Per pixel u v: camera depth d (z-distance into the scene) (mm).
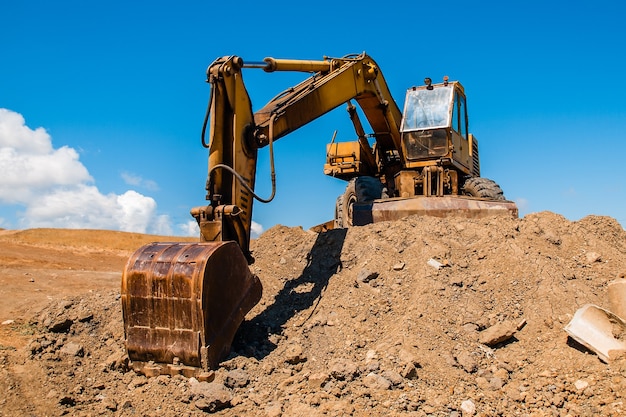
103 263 18828
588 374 6926
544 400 6645
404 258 9750
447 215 11336
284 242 11320
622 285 8258
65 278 13523
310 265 10383
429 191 12078
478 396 6777
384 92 13141
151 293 7543
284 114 9898
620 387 6504
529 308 8406
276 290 9891
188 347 7336
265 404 6855
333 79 11102
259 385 7293
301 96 10289
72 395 7098
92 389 7312
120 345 8508
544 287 8625
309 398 6762
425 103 13414
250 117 9383
